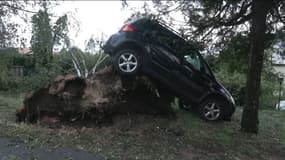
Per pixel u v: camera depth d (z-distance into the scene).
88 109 8.84
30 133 7.67
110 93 9.09
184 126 9.59
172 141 8.29
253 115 10.39
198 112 11.10
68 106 8.89
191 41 9.96
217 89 11.13
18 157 6.27
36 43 16.20
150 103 9.50
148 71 9.96
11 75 18.95
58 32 17.42
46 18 14.87
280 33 10.45
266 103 22.31
